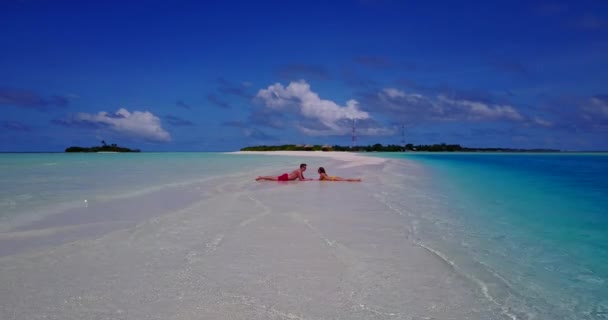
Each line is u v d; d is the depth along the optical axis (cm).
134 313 403
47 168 2497
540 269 547
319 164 3384
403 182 1773
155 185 1470
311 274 518
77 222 805
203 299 437
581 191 1452
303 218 875
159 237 693
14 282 480
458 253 618
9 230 733
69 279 491
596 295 464
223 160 4241
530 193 1375
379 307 424
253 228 770
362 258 588
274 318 396
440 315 409
